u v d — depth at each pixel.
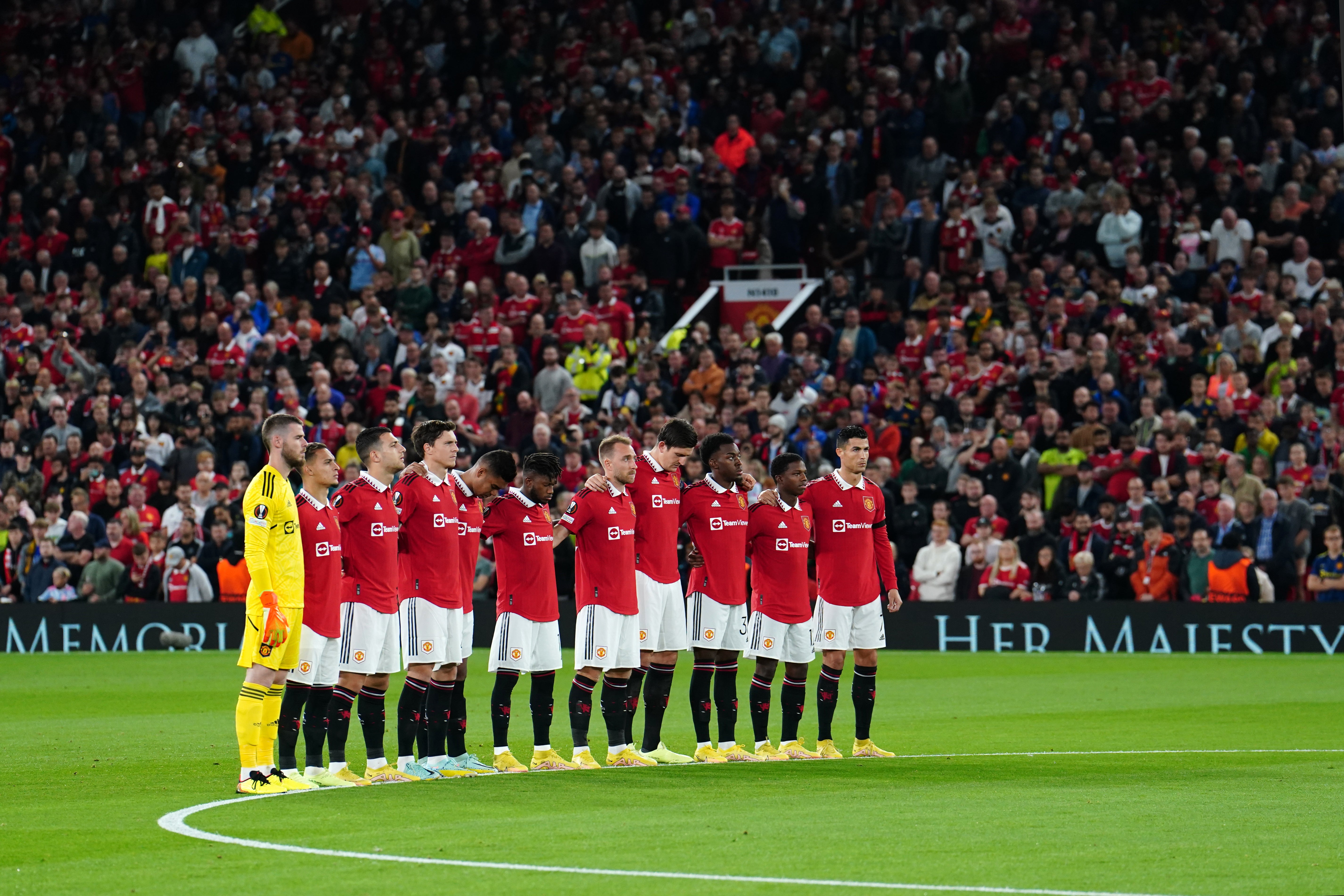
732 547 43.84
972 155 108.88
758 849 28.23
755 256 107.50
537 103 117.38
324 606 37.78
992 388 89.19
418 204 114.94
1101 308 92.00
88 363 105.50
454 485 41.06
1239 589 74.19
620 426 90.94
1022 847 28.27
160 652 84.38
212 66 127.56
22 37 130.75
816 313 97.81
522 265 105.75
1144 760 41.66
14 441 94.12
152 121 126.06
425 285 104.31
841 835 29.61
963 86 107.50
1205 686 61.34
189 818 32.22
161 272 111.25
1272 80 103.62
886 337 96.38
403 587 40.19
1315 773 38.78
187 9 131.00
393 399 91.25
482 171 112.75
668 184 108.38
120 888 25.25
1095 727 49.47
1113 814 32.06
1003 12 110.06
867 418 88.06
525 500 41.19
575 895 24.38
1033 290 94.88
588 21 121.94
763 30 117.69
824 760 42.94
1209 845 28.39
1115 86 105.88
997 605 77.81
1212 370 86.44
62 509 91.38
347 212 113.31
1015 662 72.50
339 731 38.25
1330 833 29.72
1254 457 79.12
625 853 27.88
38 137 125.44
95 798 35.62
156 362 101.25
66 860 27.66
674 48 120.25
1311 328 86.31
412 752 40.22
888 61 112.56
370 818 32.16
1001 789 36.09
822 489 44.69
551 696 41.59
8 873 26.55
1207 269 95.56
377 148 117.81
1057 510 80.31
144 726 51.47
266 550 36.69
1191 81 105.75
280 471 37.16
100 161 121.00
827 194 106.75
